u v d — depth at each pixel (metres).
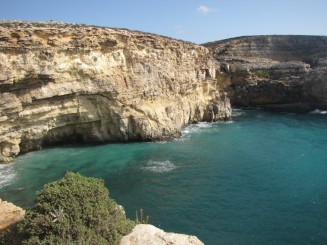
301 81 73.88
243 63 81.38
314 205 27.92
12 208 19.69
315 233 23.91
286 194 30.09
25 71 34.25
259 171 35.91
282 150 43.81
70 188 15.91
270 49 97.12
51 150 40.97
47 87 36.59
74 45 38.12
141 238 15.61
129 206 27.52
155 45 48.19
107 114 42.97
